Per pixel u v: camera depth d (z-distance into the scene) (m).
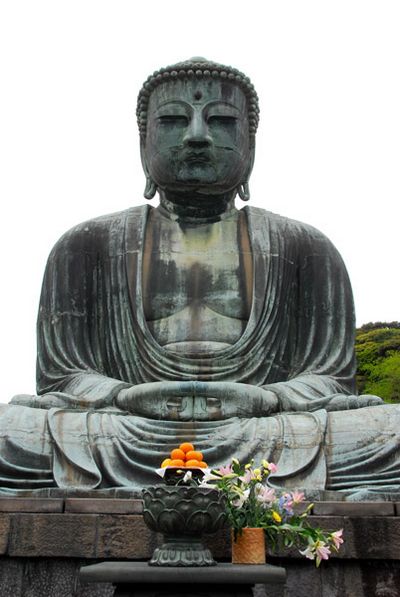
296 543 5.99
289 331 10.72
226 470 5.81
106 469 7.94
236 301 10.45
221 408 8.80
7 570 6.56
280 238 11.04
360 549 6.46
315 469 8.01
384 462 8.03
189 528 5.48
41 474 8.02
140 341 10.12
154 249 10.88
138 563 5.49
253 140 11.73
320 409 8.71
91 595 6.46
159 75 11.11
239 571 5.02
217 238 11.03
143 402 8.80
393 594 6.35
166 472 5.83
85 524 6.57
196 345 10.02
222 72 11.05
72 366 10.17
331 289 10.90
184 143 10.73
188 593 5.09
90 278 10.88
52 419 8.23
